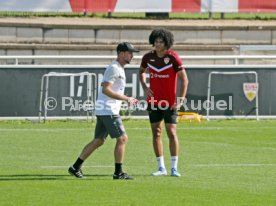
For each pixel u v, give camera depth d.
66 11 82.25
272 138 59.16
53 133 60.72
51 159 48.38
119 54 40.69
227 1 83.62
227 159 48.81
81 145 54.56
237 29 83.19
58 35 80.94
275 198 36.19
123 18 86.06
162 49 41.97
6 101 67.38
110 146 53.81
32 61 75.56
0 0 81.56
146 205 34.34
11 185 38.94
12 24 79.94
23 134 60.12
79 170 41.53
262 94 70.50
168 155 50.66
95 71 68.12
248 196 36.59
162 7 82.88
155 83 42.34
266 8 83.94
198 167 45.62
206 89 69.56
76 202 34.88
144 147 53.75
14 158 48.69
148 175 42.66
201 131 62.91
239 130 63.75
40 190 37.62
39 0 82.06
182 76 42.25
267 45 81.00
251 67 70.19
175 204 34.59
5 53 78.06
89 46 79.50
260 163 47.25
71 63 76.31
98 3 82.50
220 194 37.00
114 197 36.06
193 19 87.19
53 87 67.88
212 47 81.19
